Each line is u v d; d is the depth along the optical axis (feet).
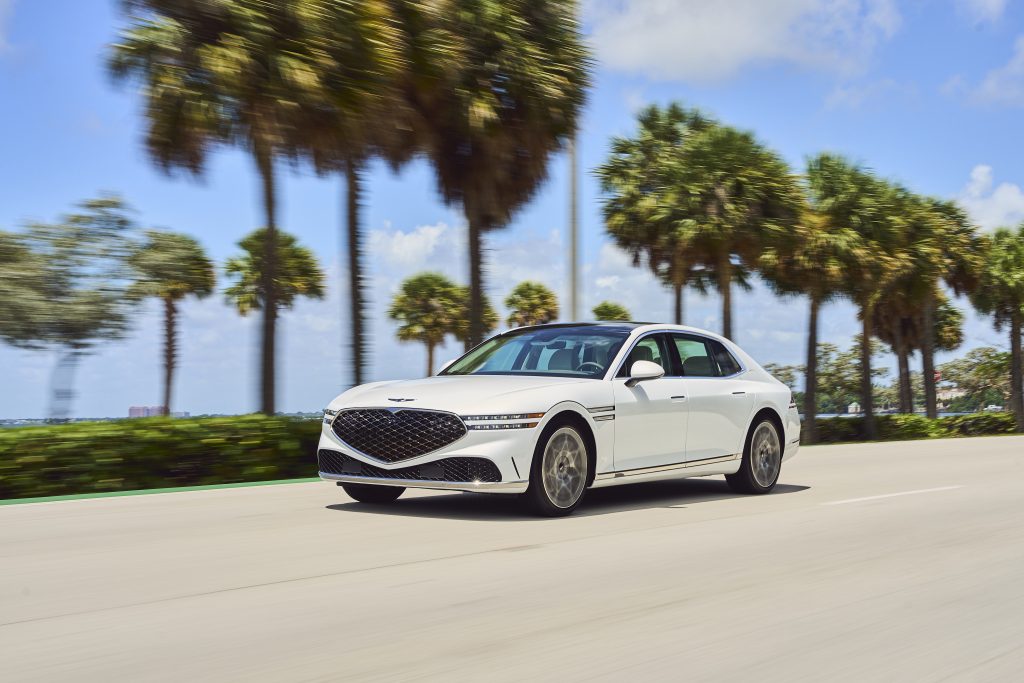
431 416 22.67
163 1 44.24
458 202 62.13
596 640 12.44
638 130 93.45
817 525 22.71
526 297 184.34
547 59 56.80
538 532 21.26
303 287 140.05
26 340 45.44
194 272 50.70
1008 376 221.46
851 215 108.27
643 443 25.44
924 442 69.05
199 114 44.65
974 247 143.64
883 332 160.76
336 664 11.34
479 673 11.00
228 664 11.34
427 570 16.96
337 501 26.73
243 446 37.73
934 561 18.17
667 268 95.55
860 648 12.17
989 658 11.80
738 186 89.56
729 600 14.78
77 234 46.85
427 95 52.60
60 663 11.36
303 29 44.91
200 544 19.51
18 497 32.30
